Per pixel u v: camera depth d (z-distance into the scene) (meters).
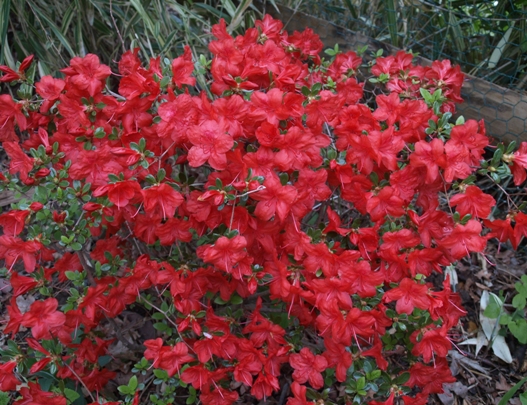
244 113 0.67
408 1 1.23
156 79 0.74
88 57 0.74
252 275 0.69
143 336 0.96
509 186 1.15
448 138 0.74
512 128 1.09
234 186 0.64
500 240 0.73
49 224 0.71
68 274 0.71
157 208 0.70
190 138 0.64
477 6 1.22
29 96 0.77
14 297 0.70
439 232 0.70
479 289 1.08
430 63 1.18
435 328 0.71
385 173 0.75
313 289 0.66
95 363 0.80
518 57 1.15
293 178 0.75
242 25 1.23
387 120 0.76
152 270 0.73
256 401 0.90
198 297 0.73
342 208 0.96
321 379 0.70
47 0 1.21
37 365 0.71
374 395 0.81
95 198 0.72
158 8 1.19
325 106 0.71
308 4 1.35
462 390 0.95
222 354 0.72
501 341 1.00
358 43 1.22
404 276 0.71
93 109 0.75
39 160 0.69
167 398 0.77
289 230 0.69
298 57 0.99
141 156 0.68
